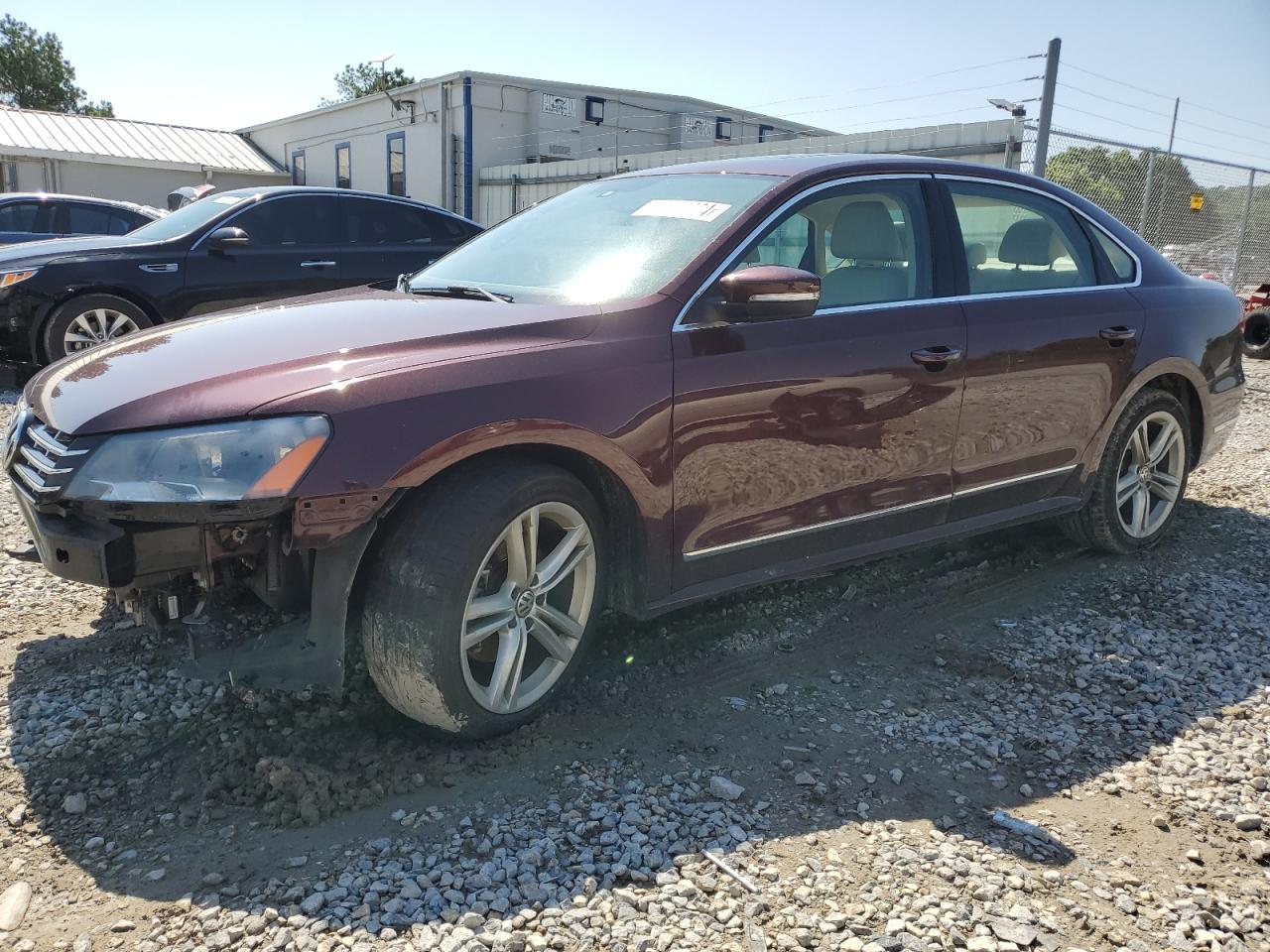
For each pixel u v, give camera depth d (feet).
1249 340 40.88
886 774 9.25
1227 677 11.48
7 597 12.62
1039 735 10.10
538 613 9.55
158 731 9.45
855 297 11.66
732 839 8.10
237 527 8.27
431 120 81.05
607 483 10.01
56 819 8.13
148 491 8.00
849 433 11.24
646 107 86.74
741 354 10.34
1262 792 9.16
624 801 8.56
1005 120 42.50
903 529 12.24
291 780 8.50
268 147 106.01
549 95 80.74
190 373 8.85
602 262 11.22
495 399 8.80
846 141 50.21
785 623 12.59
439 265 13.33
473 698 8.98
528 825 8.18
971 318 12.33
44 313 24.82
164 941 6.74
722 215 11.20
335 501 8.11
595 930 6.97
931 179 12.73
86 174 91.97
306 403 8.22
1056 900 7.51
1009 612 13.20
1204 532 16.60
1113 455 14.48
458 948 6.70
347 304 10.98
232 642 8.83
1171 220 45.62
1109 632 12.62
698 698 10.61
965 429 12.40
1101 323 13.79
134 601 8.96
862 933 7.04
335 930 6.86
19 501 9.08
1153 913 7.41
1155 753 9.82
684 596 10.39
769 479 10.73
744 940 6.91
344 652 8.56
